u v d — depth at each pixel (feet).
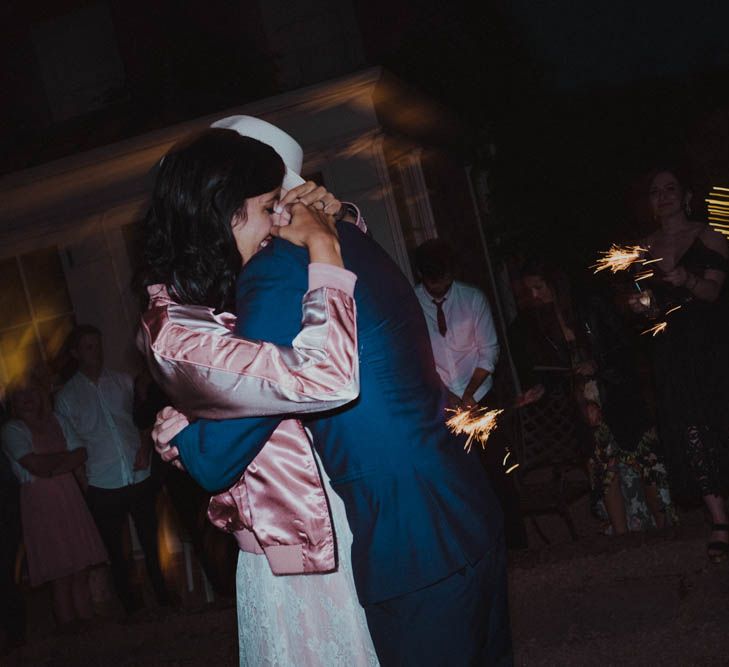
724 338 14.40
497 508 7.20
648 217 16.56
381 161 25.25
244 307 6.79
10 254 26.81
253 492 7.09
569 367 18.89
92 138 27.78
